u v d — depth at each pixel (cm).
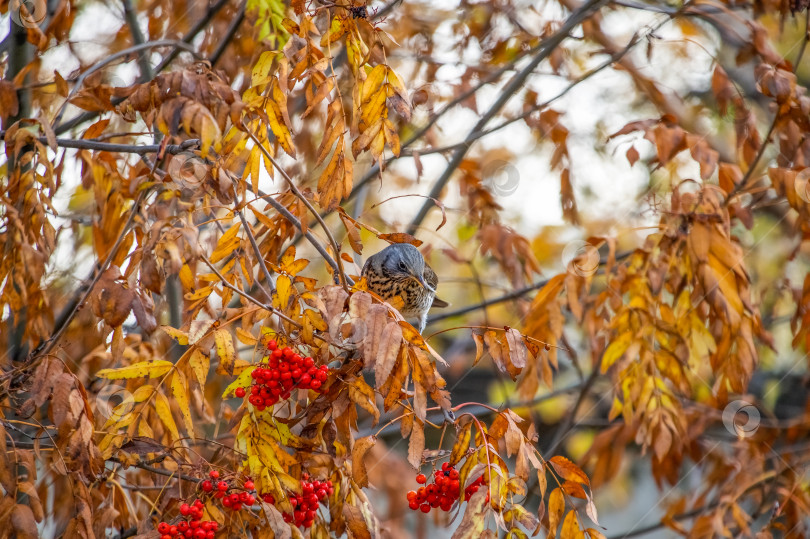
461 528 292
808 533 584
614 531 834
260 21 487
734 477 617
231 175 365
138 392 340
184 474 363
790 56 729
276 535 307
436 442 736
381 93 360
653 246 518
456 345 889
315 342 326
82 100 366
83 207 539
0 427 341
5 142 390
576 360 593
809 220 504
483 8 688
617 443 625
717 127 717
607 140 528
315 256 689
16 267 388
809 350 551
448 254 643
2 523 325
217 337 326
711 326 499
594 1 600
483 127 632
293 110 598
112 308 340
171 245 332
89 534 327
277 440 328
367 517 343
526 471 314
